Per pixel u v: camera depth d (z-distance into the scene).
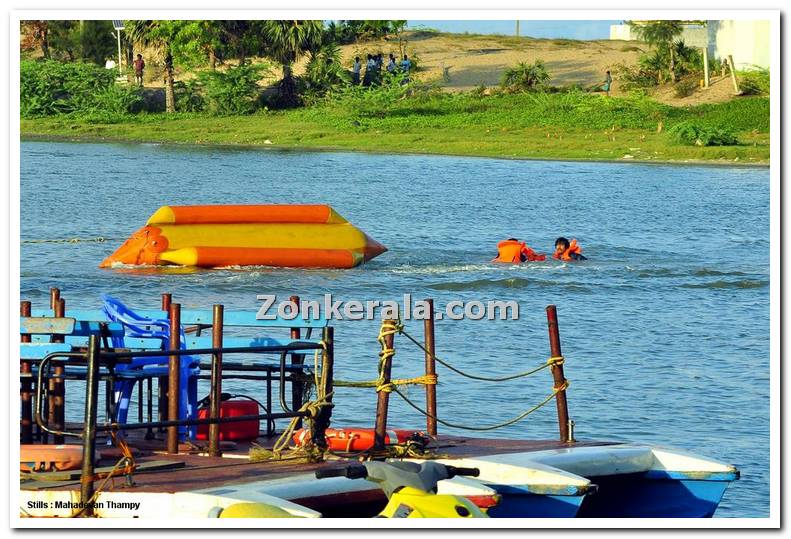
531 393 30.78
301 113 139.88
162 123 133.50
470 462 19.62
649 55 153.25
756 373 33.09
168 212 47.62
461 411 29.05
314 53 148.62
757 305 43.69
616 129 124.38
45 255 50.53
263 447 21.69
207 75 142.75
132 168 92.44
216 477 18.44
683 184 89.31
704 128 114.44
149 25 141.88
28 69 139.38
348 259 48.34
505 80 149.38
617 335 37.88
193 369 22.47
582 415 28.80
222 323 20.44
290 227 48.84
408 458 20.17
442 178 91.00
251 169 95.12
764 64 141.62
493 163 104.06
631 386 31.55
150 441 22.06
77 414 27.83
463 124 129.00
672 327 39.41
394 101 140.88
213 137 123.31
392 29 174.62
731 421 28.38
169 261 46.50
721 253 57.38
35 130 125.06
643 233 64.38
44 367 20.30
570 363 34.12
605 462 20.39
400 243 57.25
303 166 98.50
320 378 20.81
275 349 19.47
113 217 64.94
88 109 137.50
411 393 30.55
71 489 17.44
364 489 18.20
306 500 17.64
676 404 29.88
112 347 22.22
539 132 123.88
